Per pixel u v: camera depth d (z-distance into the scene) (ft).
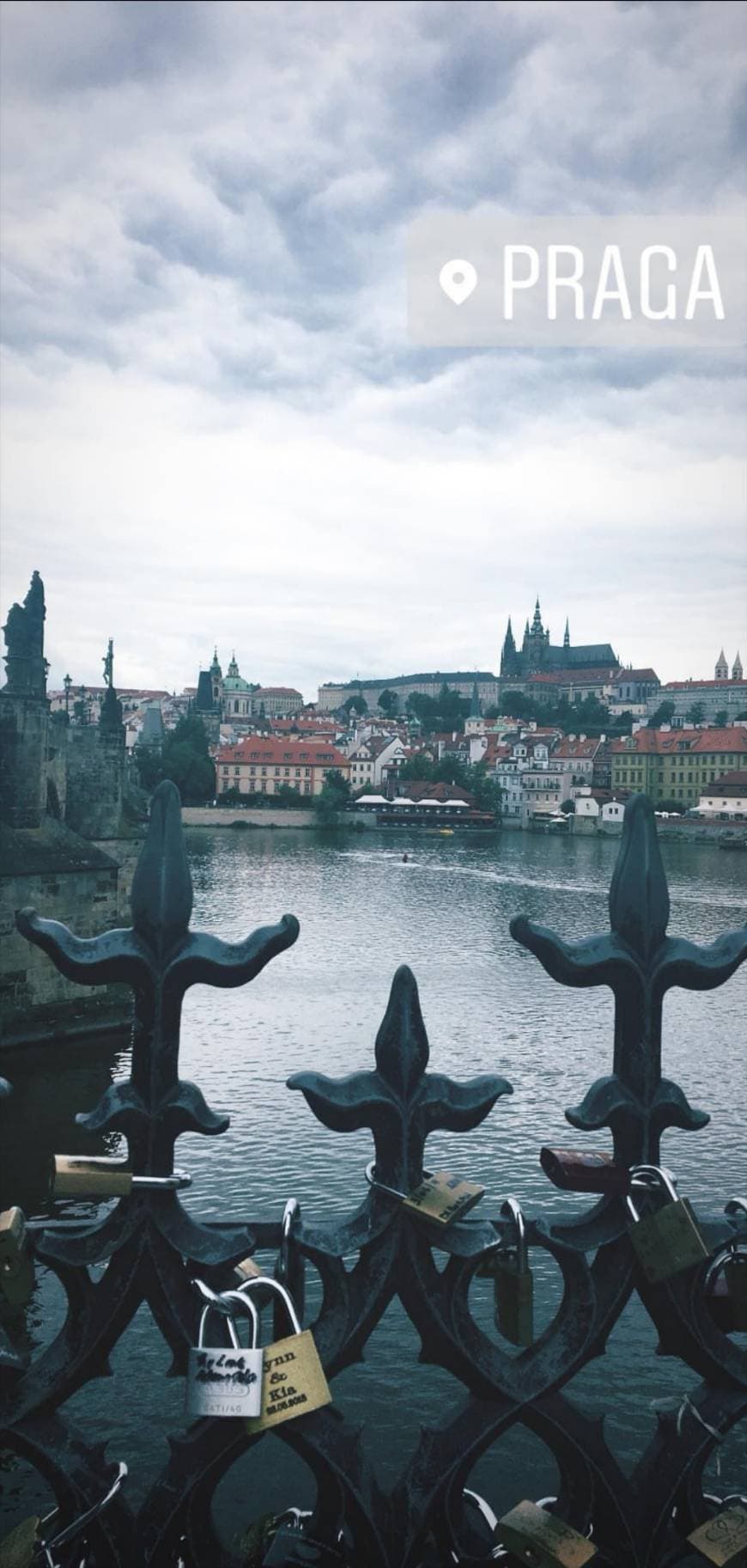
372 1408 59.93
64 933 13.44
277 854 540.93
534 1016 171.53
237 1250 13.58
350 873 437.58
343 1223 13.83
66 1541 13.19
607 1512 14.25
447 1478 13.78
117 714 222.28
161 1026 13.66
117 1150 105.91
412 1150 13.85
